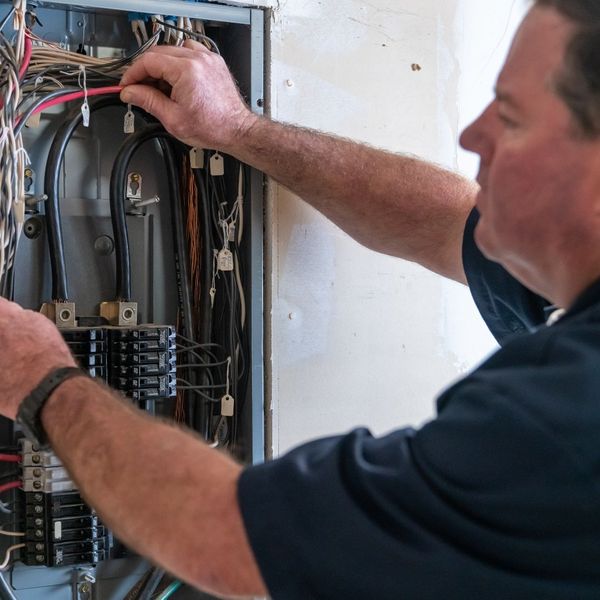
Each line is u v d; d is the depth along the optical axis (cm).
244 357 136
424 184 135
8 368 99
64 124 125
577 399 71
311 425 139
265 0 133
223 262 135
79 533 125
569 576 72
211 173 134
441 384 150
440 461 74
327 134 135
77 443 89
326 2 138
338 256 141
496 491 72
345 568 74
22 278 128
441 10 148
